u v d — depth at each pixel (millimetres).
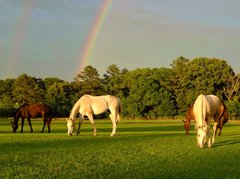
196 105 12508
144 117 81750
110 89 104938
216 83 78688
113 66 122000
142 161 9594
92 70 99688
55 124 44406
